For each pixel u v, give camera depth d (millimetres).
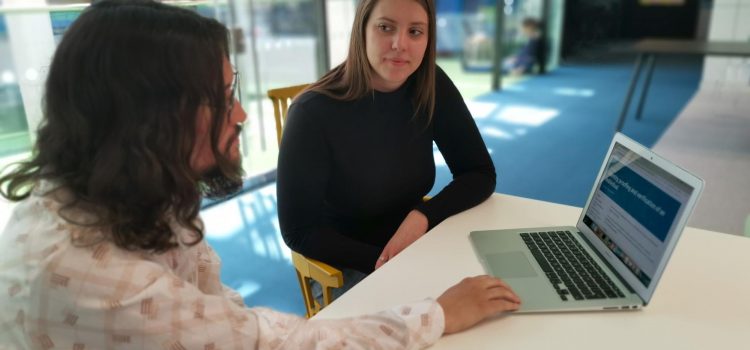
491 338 812
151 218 611
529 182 3283
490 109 5129
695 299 910
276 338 701
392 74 1286
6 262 617
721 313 868
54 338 594
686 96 5434
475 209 1339
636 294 888
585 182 3250
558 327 834
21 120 2027
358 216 1452
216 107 646
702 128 4273
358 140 1361
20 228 626
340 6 4020
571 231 1153
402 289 964
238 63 3262
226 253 2586
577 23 7352
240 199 3260
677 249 1095
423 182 1504
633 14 7598
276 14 3801
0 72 2004
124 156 584
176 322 610
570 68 7340
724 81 5480
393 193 1439
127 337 588
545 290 923
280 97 1654
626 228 968
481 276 916
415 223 1260
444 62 7359
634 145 1026
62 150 602
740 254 1067
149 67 587
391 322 776
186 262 772
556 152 3811
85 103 584
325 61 4016
